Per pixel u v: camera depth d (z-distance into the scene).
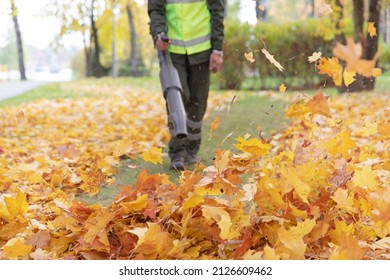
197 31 4.82
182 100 4.58
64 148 4.59
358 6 10.53
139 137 6.53
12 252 2.58
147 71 35.50
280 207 2.55
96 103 12.34
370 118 7.02
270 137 5.79
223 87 15.50
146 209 2.74
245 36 14.89
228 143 5.31
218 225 2.58
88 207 2.88
